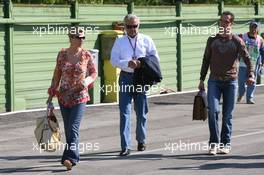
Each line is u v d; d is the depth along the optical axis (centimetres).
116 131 3853
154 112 4631
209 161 2959
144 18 5434
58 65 2766
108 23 5197
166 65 5697
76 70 2744
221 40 3027
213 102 3042
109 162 2962
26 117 4416
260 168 2808
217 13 6109
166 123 4128
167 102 5150
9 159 3058
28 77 4766
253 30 5041
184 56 5856
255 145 3319
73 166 2867
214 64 3039
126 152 3106
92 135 3709
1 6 4588
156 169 2809
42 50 4834
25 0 6381
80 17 5006
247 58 3039
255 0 7875
